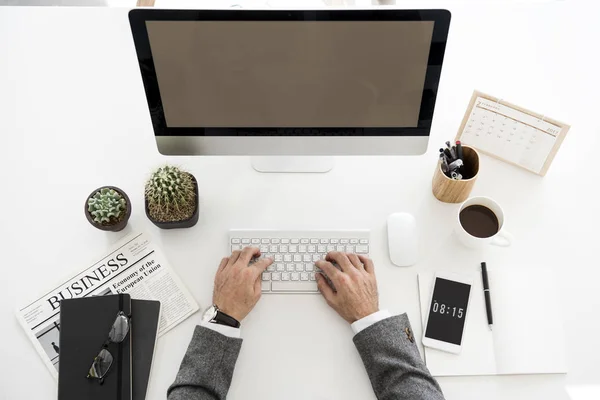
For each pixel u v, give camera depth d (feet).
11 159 3.62
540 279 3.25
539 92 3.85
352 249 3.35
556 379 3.01
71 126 3.73
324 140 3.21
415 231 3.35
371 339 2.96
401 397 2.79
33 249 3.34
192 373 2.87
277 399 2.96
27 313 3.16
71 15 4.10
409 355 2.91
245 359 3.06
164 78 2.85
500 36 4.07
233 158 3.67
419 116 3.06
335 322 3.16
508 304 3.18
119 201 3.25
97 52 3.98
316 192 3.57
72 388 2.89
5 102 3.80
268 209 3.51
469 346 3.06
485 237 3.24
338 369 3.04
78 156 3.64
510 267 3.30
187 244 3.38
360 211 3.51
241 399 2.96
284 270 3.28
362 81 2.88
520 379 3.02
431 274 3.28
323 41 2.68
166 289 3.23
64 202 3.50
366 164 3.67
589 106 3.80
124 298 3.08
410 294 3.24
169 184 3.06
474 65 3.97
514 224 3.44
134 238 3.39
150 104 2.97
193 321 3.16
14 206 3.48
